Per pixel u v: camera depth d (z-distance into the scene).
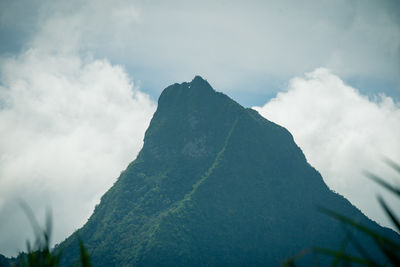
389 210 1.82
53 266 2.61
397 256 1.83
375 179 1.90
